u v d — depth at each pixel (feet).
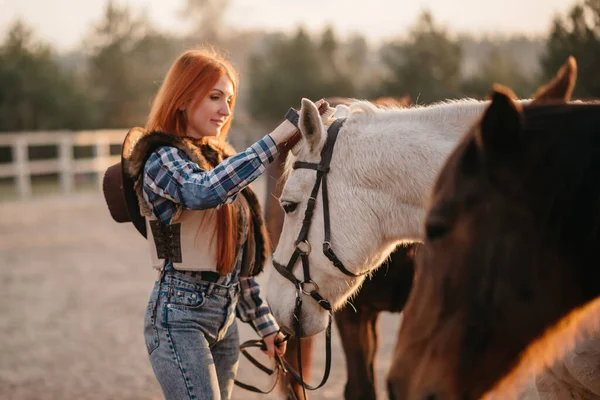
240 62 124.67
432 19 67.56
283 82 81.30
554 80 5.42
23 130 74.08
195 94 7.55
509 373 4.44
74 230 38.14
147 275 26.66
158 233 7.41
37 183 66.54
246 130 81.46
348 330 10.02
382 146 7.88
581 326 5.29
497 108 4.29
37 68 75.82
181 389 7.14
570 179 4.32
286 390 10.86
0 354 17.10
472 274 4.39
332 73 84.53
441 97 63.98
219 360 7.91
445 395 4.42
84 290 24.27
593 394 6.59
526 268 4.32
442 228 4.48
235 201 7.77
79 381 14.92
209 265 7.36
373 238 8.00
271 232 12.07
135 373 15.42
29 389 14.44
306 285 8.22
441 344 4.45
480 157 4.49
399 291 9.63
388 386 4.71
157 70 101.14
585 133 4.40
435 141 7.73
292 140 8.28
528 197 4.36
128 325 19.66
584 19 36.27
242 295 8.32
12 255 31.12
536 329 4.33
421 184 7.66
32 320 20.42
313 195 8.02
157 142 7.24
